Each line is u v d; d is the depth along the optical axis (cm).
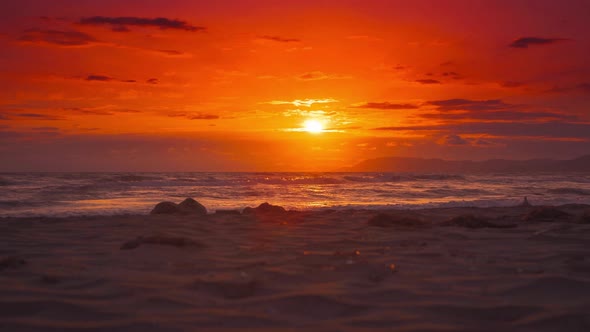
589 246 708
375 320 346
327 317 355
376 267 536
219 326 331
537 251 661
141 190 2772
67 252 655
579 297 409
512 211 1427
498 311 368
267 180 3700
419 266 546
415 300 399
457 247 699
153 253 617
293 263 563
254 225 995
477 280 473
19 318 347
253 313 361
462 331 322
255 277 479
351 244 730
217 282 448
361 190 2894
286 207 1727
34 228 935
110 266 540
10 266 538
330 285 452
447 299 402
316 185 3538
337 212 1364
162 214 1273
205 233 866
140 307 373
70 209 1631
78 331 320
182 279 471
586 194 2727
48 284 451
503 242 748
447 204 1819
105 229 922
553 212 1092
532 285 447
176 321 339
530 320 344
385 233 856
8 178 3884
